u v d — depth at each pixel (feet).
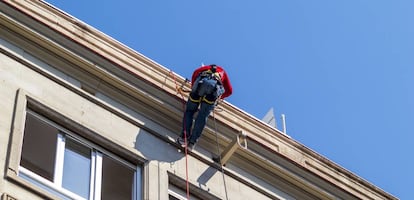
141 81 64.69
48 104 58.44
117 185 59.06
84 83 62.49
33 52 61.31
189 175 62.64
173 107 65.36
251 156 67.05
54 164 56.54
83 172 57.88
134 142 61.46
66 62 62.34
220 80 64.34
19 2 62.39
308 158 71.10
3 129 54.39
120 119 62.03
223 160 65.41
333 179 71.10
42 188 54.70
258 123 69.87
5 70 58.23
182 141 63.82
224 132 67.26
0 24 60.80
